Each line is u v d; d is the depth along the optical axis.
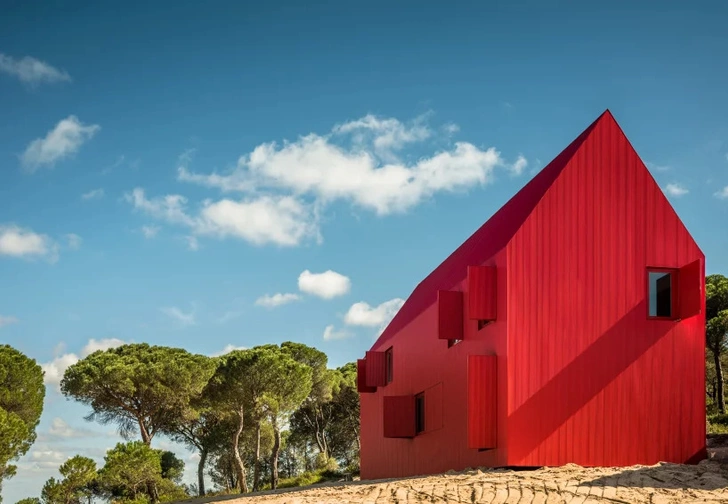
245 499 15.31
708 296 40.53
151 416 41.72
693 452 16.80
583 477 13.20
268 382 40.50
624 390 16.72
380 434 28.12
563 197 17.25
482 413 16.55
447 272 23.23
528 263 16.75
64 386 40.03
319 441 53.19
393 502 12.10
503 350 16.48
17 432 30.36
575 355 16.61
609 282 17.11
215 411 44.34
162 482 40.25
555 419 16.22
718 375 36.16
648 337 17.08
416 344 23.73
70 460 33.31
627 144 17.86
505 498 11.82
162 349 43.81
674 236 17.67
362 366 30.20
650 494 11.83
